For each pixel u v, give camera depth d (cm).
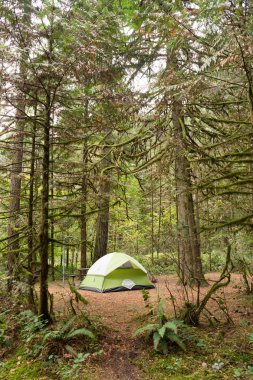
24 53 524
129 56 813
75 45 525
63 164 621
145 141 882
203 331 571
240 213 753
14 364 501
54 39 571
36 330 567
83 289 1033
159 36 549
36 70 538
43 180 602
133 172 832
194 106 875
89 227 1413
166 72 675
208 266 1546
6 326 592
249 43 388
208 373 447
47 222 598
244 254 833
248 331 563
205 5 429
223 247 986
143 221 1977
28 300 643
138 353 516
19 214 685
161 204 1059
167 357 496
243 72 494
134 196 1481
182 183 821
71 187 648
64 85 587
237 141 651
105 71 609
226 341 529
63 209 618
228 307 719
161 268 1529
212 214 862
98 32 537
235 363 466
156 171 801
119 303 815
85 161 750
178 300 795
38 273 722
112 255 1064
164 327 512
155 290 988
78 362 491
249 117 651
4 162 695
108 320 666
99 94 620
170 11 478
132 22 492
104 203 715
